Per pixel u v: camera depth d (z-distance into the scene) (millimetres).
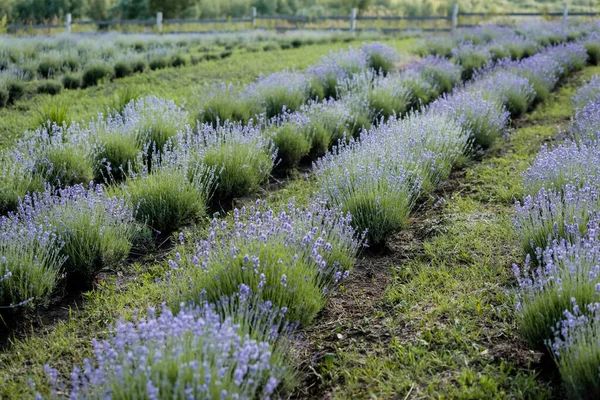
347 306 4641
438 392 3574
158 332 3277
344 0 40500
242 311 3715
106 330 4367
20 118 10125
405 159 6645
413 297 4648
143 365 2957
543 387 3529
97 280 5156
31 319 4578
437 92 11266
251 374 3236
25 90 12016
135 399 2850
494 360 3838
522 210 5156
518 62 13508
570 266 3908
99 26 31422
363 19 28094
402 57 15414
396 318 4422
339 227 5184
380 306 4605
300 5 48125
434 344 4047
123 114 9102
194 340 3182
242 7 45281
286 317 4090
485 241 5473
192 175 6754
